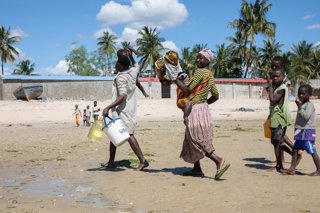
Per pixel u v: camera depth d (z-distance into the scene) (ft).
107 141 40.42
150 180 19.81
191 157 19.98
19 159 28.48
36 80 143.84
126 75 22.04
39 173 22.71
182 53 226.79
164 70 20.03
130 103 22.29
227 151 30.37
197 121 19.48
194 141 19.58
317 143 33.91
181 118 90.63
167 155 28.99
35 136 47.93
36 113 98.84
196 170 20.81
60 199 16.43
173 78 19.81
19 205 15.46
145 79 151.53
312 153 20.34
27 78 142.72
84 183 19.61
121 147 34.53
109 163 23.81
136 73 22.58
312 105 20.30
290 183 18.43
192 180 19.65
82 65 262.47
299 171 21.85
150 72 228.02
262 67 228.84
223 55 235.40
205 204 15.01
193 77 19.74
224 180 19.48
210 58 20.25
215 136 42.34
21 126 72.49
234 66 233.14
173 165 24.62
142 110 107.65
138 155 22.68
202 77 19.62
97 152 31.68
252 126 61.31
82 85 148.46
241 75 238.48
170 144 36.22
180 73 19.89
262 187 17.61
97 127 22.11
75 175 21.81
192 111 19.67
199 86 19.69
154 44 220.64
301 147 20.48
